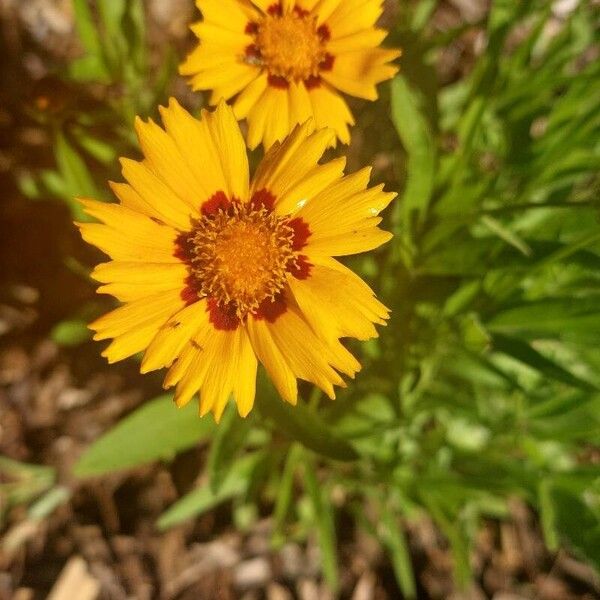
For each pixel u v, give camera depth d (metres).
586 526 0.15
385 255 0.17
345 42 0.13
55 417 0.19
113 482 0.19
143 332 0.10
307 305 0.11
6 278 0.20
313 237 0.11
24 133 0.20
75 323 0.16
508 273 0.14
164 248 0.11
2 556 0.18
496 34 0.15
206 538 0.19
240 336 0.11
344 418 0.16
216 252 0.11
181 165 0.11
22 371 0.19
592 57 0.21
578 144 0.15
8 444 0.19
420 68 0.17
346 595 0.19
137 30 0.15
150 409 0.14
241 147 0.11
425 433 0.18
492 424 0.16
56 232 0.20
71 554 0.18
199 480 0.19
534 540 0.20
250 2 0.12
